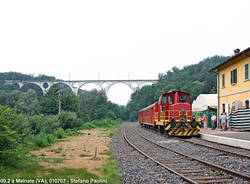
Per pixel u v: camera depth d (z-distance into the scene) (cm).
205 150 1212
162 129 2253
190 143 1509
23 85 11131
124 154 1153
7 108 833
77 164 920
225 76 2580
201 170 792
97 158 1043
